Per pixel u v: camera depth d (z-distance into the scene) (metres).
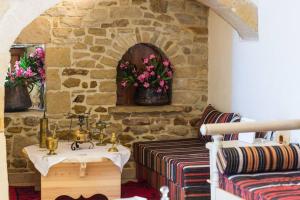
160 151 6.39
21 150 6.90
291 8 5.52
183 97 7.45
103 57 7.11
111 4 7.08
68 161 5.57
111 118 7.17
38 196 6.34
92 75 7.08
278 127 5.16
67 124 7.00
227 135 6.13
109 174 5.86
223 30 7.02
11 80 7.03
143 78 7.27
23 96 7.11
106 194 5.87
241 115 6.59
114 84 7.16
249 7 6.14
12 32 4.99
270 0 5.89
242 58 6.55
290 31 5.54
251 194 4.38
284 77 5.67
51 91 6.96
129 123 7.24
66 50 6.98
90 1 7.00
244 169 4.86
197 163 5.61
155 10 7.26
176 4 7.33
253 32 6.27
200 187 5.48
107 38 7.11
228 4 6.07
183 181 5.48
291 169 5.03
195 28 7.43
